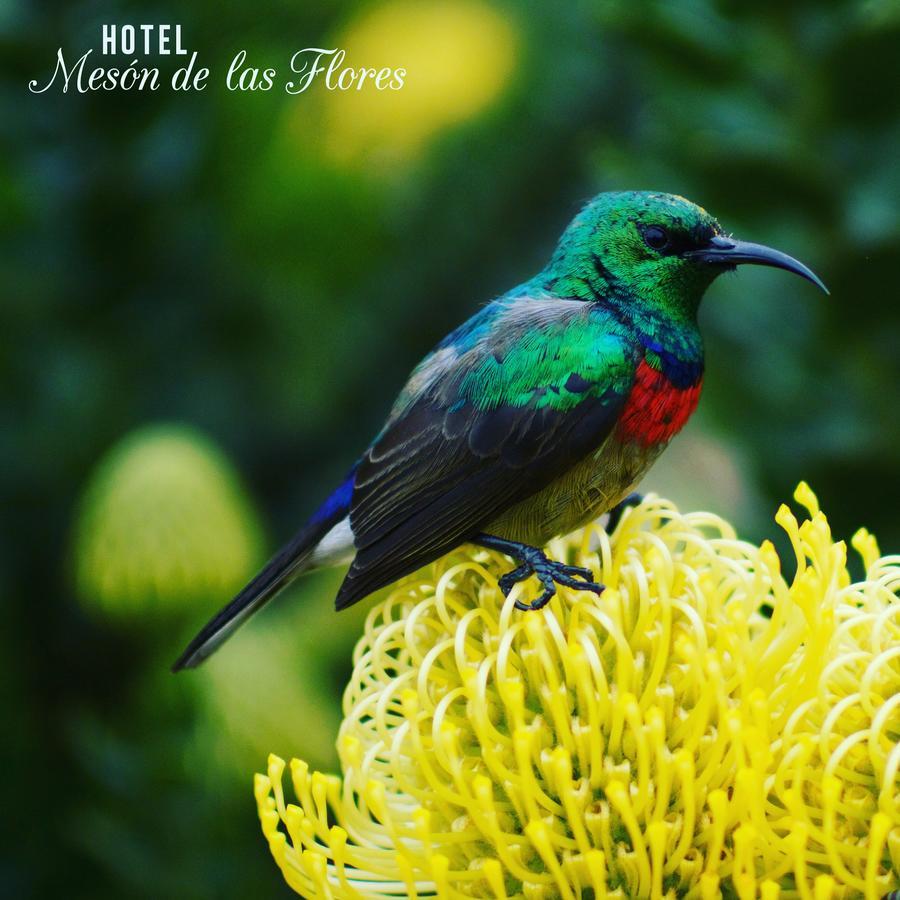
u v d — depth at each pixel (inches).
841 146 344.2
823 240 342.0
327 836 227.1
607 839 219.6
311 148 382.0
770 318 351.3
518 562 269.4
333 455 410.3
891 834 209.9
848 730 223.5
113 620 360.8
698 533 246.8
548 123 388.8
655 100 352.5
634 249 277.1
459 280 401.4
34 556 384.5
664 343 275.1
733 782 220.8
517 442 267.0
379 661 247.6
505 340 272.8
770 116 347.6
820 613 218.7
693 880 217.3
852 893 214.2
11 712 370.6
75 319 392.2
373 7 385.4
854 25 328.8
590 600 233.9
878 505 338.3
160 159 387.9
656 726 213.5
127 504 357.4
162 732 354.3
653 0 341.4
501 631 227.9
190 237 394.6
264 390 398.3
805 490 226.8
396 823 240.5
